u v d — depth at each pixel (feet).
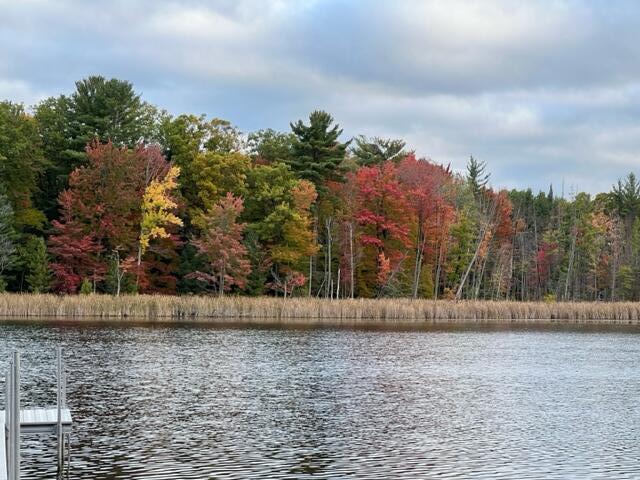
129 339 160.86
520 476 68.74
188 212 281.13
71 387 105.09
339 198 292.81
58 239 250.16
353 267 272.51
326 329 197.36
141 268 257.75
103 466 68.33
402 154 369.09
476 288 322.14
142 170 260.62
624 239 375.04
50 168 280.72
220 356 140.46
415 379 122.01
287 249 271.69
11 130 260.21
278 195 273.33
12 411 55.72
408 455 75.05
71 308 211.82
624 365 142.72
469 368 135.85
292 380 117.29
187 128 294.66
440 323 229.86
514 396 109.09
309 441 79.51
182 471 67.36
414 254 301.02
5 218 244.22
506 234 352.49
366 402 101.65
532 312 248.11
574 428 88.58
